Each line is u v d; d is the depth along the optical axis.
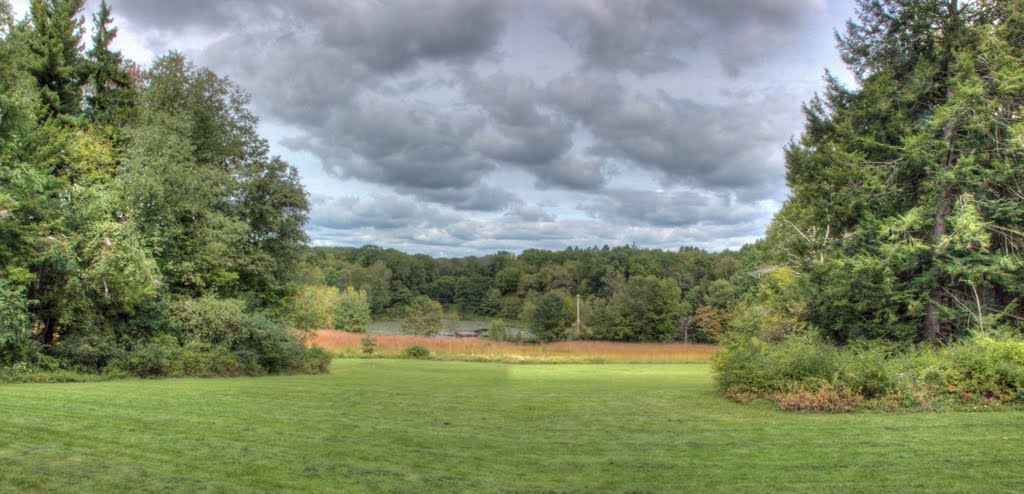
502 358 38.69
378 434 8.66
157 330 21.33
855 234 21.72
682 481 6.45
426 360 37.31
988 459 7.21
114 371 17.38
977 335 16.39
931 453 7.59
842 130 21.77
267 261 29.52
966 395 11.59
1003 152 18.52
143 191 21.64
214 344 22.02
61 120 24.94
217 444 7.29
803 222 26.48
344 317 67.00
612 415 11.41
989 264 18.31
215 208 27.83
